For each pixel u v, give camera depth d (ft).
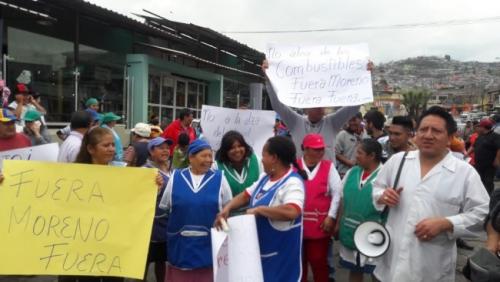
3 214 10.79
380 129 23.04
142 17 42.29
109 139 11.71
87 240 10.97
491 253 8.26
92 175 11.34
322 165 15.11
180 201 12.42
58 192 11.16
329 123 17.21
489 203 9.24
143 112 44.21
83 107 38.04
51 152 14.85
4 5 27.17
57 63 35.04
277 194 11.18
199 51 56.49
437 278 9.55
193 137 31.22
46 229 10.90
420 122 9.87
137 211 11.28
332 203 14.90
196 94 59.36
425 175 9.73
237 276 10.12
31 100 26.08
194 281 12.61
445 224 9.18
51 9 33.78
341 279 18.92
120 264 10.90
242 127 20.16
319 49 16.78
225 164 15.08
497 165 30.37
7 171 11.04
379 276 10.48
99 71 40.19
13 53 31.32
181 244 12.46
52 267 10.68
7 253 10.59
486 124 30.45
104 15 36.29
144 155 19.06
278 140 11.43
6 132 16.56
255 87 72.84
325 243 14.98
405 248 9.68
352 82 16.08
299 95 16.16
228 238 10.37
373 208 13.92
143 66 43.65
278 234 11.04
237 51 60.85
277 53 16.98
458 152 22.35
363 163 14.53
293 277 11.13
